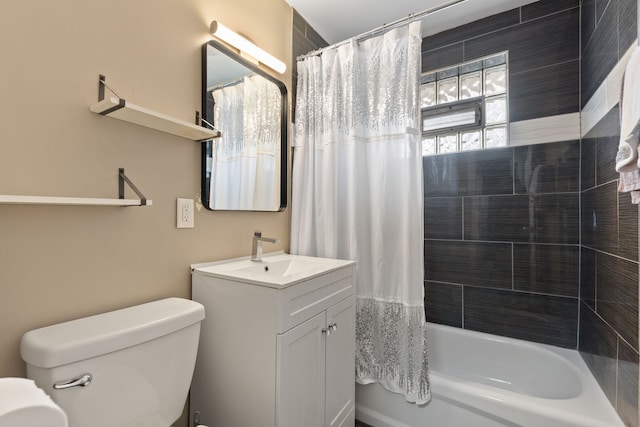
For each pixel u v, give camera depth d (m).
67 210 0.93
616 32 1.18
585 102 1.62
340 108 1.76
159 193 1.18
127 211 1.08
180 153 1.26
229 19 1.48
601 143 1.37
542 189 1.81
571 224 1.74
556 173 1.77
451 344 1.99
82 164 0.96
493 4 1.86
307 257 1.68
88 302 0.97
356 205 1.67
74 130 0.94
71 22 0.93
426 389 1.47
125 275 1.07
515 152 1.89
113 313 0.99
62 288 0.92
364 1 1.84
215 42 1.38
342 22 2.04
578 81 1.72
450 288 2.08
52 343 0.76
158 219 1.18
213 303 1.21
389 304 1.61
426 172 2.16
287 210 1.90
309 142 1.85
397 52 1.60
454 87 2.14
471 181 2.02
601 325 1.37
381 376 1.61
